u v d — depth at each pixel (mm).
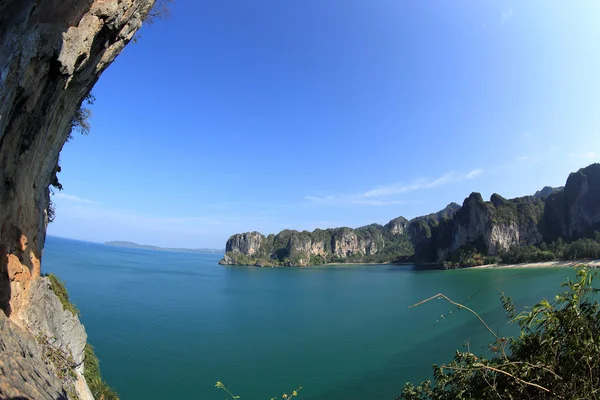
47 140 8594
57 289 12352
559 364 3176
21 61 5445
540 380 3238
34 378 4953
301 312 50281
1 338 4941
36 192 9188
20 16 5418
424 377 24297
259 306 55156
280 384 23969
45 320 9422
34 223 9039
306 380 24594
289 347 32156
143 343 31516
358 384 23734
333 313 49188
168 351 29812
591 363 2963
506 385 3500
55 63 6320
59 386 6012
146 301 52844
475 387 3975
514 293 52125
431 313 45094
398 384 23484
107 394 15320
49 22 6078
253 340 34281
